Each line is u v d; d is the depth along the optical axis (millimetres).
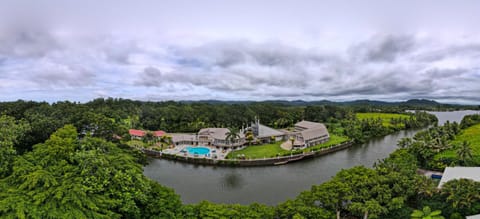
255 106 143000
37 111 83125
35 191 20828
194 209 29281
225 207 29609
